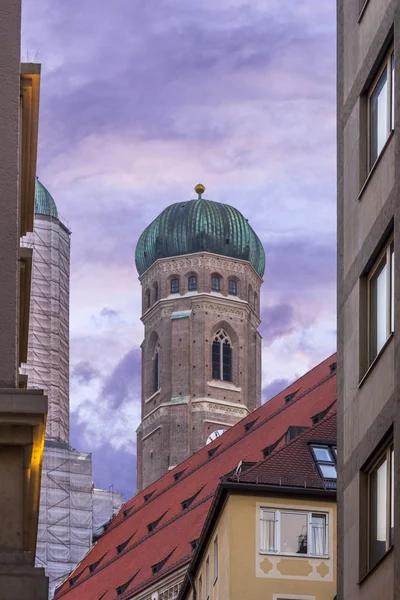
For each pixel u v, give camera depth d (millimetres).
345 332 44969
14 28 29219
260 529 76625
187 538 130250
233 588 75375
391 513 38781
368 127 44000
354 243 44312
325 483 78625
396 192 39000
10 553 26500
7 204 28406
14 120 28859
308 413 130125
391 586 37906
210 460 151000
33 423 26906
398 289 38312
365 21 44344
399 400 37656
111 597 138375
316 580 76250
